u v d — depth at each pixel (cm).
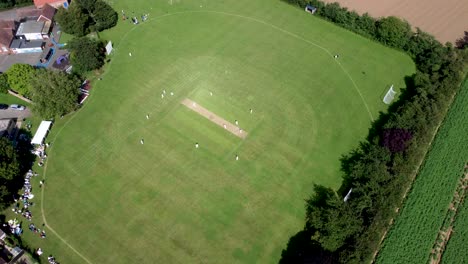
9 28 13950
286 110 12025
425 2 15162
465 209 9944
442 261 9138
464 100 12012
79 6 14050
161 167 10800
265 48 13800
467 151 10981
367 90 12512
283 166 10775
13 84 12206
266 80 12800
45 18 14462
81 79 12900
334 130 11544
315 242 8981
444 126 11425
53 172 10781
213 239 9556
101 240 9594
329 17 14538
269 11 15112
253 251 9356
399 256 9188
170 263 9219
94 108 12175
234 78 12862
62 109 11706
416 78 12250
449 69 12219
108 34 14375
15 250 9325
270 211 9975
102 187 10469
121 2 15562
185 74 13000
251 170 10706
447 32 14138
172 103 12206
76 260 9294
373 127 11588
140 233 9675
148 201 10194
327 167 10756
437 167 10612
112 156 11062
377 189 9519
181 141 11312
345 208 9112
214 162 10862
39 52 13950
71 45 12775
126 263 9244
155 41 14100
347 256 8450
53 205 10175
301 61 13362
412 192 10156
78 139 11456
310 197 10188
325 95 12394
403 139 10312
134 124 11744
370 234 8850
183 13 15088
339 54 13562
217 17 14925
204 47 13850
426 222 9700
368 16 14075
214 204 10106
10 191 10094
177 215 9944
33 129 11731
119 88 12688
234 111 11988
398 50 13650
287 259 9194
